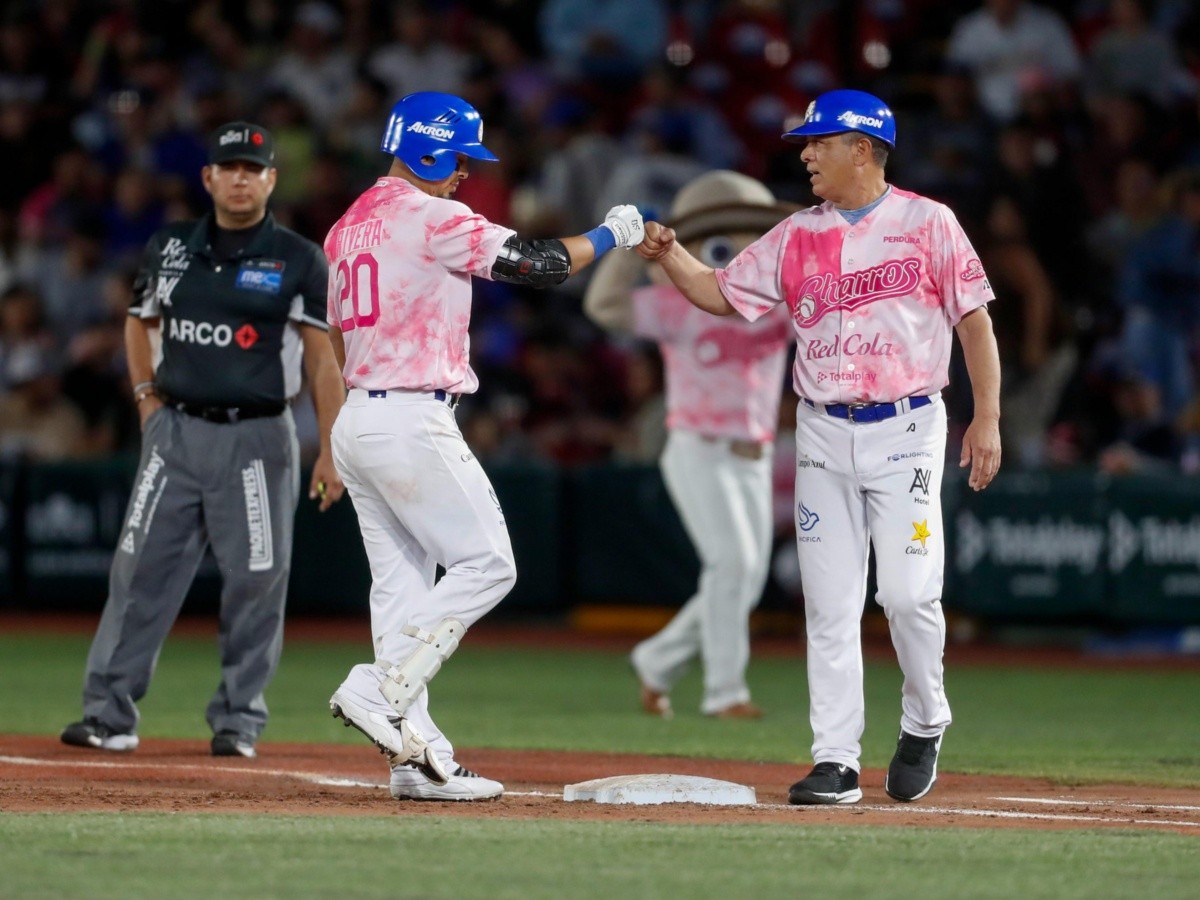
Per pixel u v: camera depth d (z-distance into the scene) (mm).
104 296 61438
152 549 27703
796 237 22969
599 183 62375
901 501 22609
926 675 22969
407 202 22344
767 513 34844
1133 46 63125
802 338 23031
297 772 25625
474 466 22547
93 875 17188
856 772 23062
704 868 17844
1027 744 30812
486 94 66062
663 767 27188
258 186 27094
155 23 72062
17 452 56344
